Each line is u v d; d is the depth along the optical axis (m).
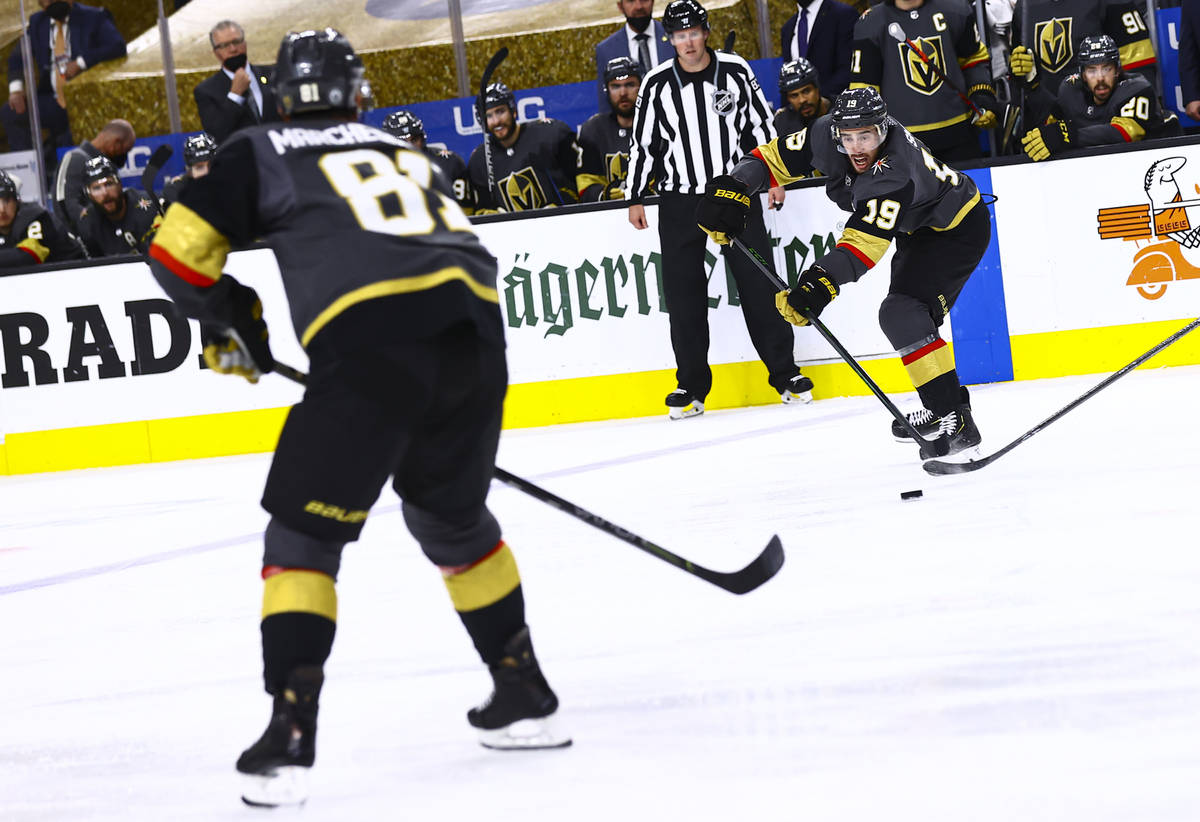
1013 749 6.36
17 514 20.09
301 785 6.58
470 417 6.75
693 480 16.39
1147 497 12.39
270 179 6.64
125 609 12.38
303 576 6.57
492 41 31.81
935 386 15.83
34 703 9.24
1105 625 8.34
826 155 16.38
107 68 31.95
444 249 6.65
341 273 6.46
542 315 24.62
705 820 5.86
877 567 10.70
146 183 28.47
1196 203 22.86
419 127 25.56
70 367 25.50
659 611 10.02
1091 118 24.19
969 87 24.62
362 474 6.41
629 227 24.22
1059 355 23.44
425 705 8.23
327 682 8.97
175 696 9.09
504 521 14.86
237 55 28.12
